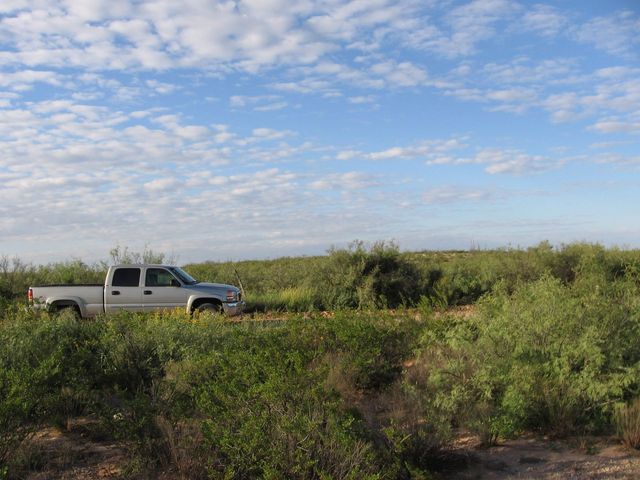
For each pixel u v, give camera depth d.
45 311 12.80
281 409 5.72
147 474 5.70
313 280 21.91
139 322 9.97
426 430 6.07
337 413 5.81
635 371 6.57
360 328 9.01
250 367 6.46
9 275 23.02
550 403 6.58
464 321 8.26
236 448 5.40
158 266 17.31
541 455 6.03
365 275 21.41
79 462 6.14
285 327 9.52
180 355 8.99
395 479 5.49
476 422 6.44
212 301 17.22
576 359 6.77
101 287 17.02
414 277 21.55
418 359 8.59
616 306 7.35
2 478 5.41
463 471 5.74
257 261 38.91
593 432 6.46
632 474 5.43
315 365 8.34
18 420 6.05
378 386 8.53
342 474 5.17
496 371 6.96
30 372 7.00
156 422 6.23
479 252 34.41
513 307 7.45
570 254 21.20
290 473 5.23
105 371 8.34
